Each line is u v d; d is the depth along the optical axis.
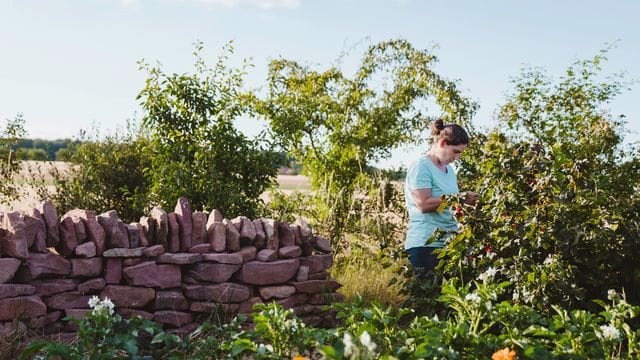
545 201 4.32
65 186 8.89
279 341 3.32
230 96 8.04
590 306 4.27
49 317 4.42
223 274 4.94
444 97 10.36
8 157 9.34
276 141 8.20
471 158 8.77
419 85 10.64
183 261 4.82
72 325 4.50
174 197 7.52
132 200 8.99
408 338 3.25
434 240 4.51
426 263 4.80
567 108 9.41
